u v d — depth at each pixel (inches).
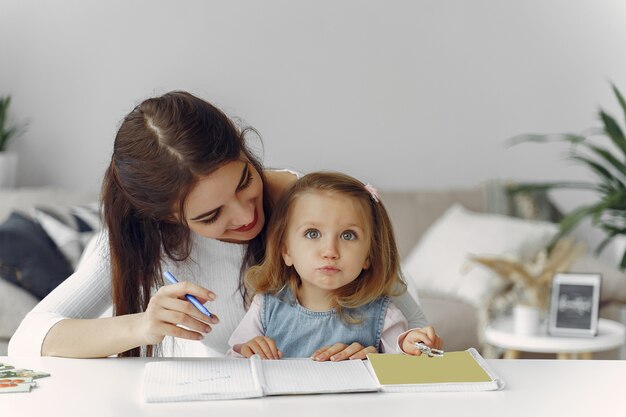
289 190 61.5
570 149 174.7
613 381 49.1
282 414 42.4
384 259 61.1
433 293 147.0
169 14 166.4
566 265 128.3
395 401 44.8
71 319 57.0
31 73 163.8
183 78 167.5
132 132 58.8
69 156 164.9
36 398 45.2
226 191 57.5
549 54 175.0
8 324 115.2
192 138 56.5
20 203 143.1
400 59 173.0
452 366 50.4
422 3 173.2
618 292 139.8
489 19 174.2
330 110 171.9
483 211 165.2
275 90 170.1
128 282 62.3
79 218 137.0
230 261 68.4
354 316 61.3
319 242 58.6
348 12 171.3
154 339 52.4
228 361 53.4
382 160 173.5
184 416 42.0
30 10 163.3
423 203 163.5
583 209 125.3
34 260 122.9
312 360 54.4
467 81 174.4
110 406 43.7
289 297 62.5
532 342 118.6
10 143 163.6
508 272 127.1
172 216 60.3
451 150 174.7
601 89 174.6
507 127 175.0
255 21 168.9
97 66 165.0
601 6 174.2
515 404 44.3
